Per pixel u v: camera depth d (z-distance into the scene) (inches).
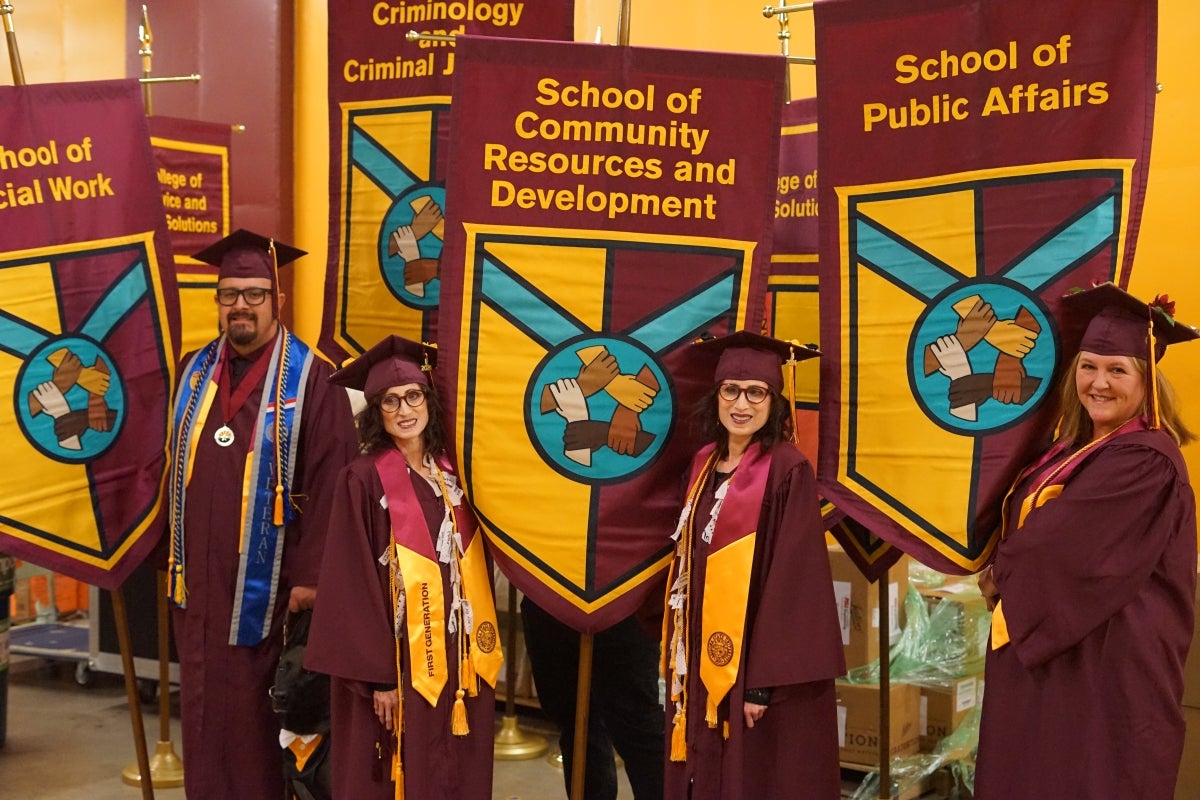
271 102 280.5
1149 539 113.6
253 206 284.0
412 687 130.1
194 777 153.3
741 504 126.5
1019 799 119.3
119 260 158.1
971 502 126.7
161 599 194.7
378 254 178.5
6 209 152.9
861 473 131.5
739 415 127.2
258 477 152.7
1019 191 124.0
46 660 288.0
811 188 168.4
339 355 182.1
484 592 136.9
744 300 133.7
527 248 135.0
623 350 135.0
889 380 130.2
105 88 156.9
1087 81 120.6
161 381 161.3
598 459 135.4
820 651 123.2
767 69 131.7
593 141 133.8
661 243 134.1
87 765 208.4
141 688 249.6
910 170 128.3
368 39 174.9
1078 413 121.3
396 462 134.6
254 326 155.5
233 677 153.0
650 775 153.9
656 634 144.3
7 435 153.7
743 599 124.8
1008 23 123.0
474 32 167.8
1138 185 119.8
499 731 224.8
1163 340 120.3
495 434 135.8
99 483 158.1
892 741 181.8
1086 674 115.3
